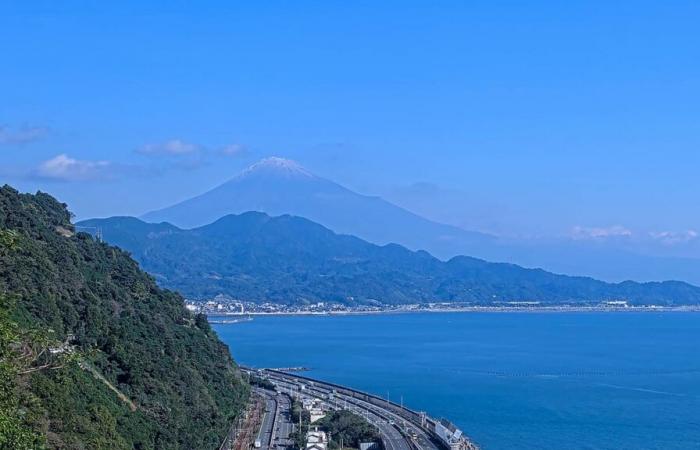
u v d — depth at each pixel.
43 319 176.00
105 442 141.62
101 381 174.12
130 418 168.50
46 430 129.50
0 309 69.75
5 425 65.12
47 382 138.62
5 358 70.81
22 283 181.88
